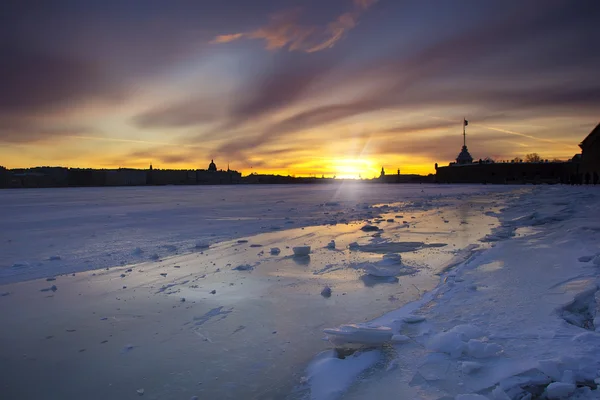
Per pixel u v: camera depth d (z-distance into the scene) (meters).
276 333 4.96
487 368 3.54
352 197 36.72
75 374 4.08
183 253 9.97
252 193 48.34
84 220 17.61
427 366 3.70
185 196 41.00
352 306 5.89
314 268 8.26
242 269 8.23
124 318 5.59
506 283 6.01
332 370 3.83
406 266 8.27
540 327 4.23
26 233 13.58
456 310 5.13
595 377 3.21
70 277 7.76
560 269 6.45
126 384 3.86
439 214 19.36
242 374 3.98
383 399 3.26
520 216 16.22
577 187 39.47
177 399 3.57
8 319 5.60
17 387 3.85
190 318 5.54
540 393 3.11
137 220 17.48
